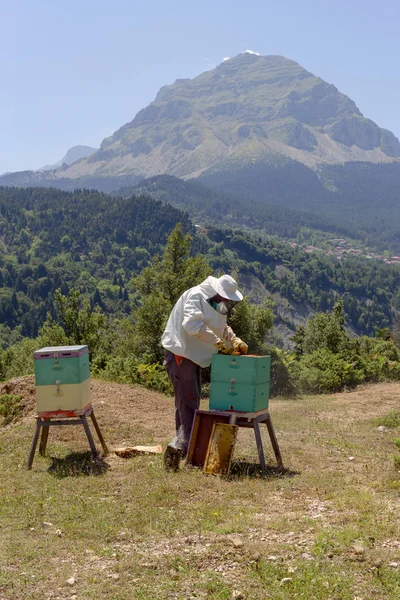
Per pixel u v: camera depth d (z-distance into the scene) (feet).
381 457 28.25
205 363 26.40
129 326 78.38
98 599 13.97
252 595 13.94
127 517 19.27
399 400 51.90
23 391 41.34
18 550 16.87
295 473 24.79
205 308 25.85
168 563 15.71
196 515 19.29
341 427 37.40
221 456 24.27
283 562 15.61
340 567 15.24
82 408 26.91
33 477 24.93
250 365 24.43
